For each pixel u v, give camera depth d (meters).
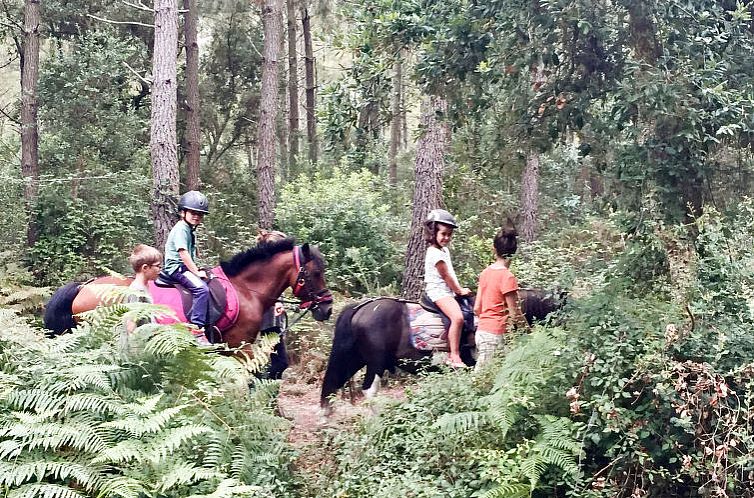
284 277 7.83
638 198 6.76
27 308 12.41
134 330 5.59
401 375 8.59
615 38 7.28
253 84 23.17
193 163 19.20
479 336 6.57
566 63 7.59
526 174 17.03
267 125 17.70
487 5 7.10
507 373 5.32
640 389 5.18
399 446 5.54
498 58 7.48
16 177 16.14
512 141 8.11
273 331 8.50
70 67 17.75
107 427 4.59
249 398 5.54
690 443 5.03
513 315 6.38
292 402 9.12
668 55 6.62
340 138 8.59
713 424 4.89
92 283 7.50
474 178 14.26
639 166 6.62
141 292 5.91
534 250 14.45
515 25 7.08
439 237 7.25
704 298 5.53
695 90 6.46
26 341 5.33
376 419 5.78
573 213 18.95
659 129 6.68
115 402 4.80
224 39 22.48
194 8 19.08
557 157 18.88
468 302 7.27
